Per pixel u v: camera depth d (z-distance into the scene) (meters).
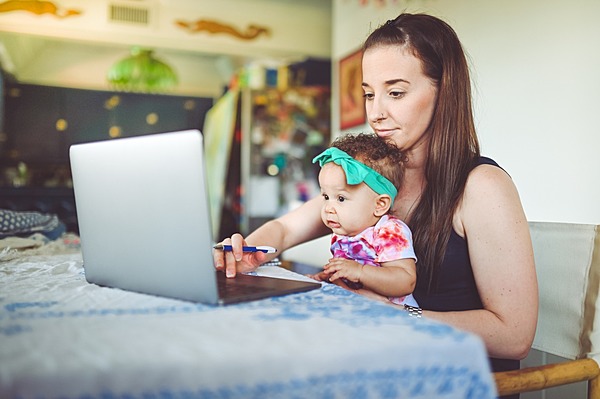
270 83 5.18
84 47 4.98
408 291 1.06
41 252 1.53
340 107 3.89
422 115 1.15
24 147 4.80
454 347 0.53
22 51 4.64
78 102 5.00
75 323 0.61
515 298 0.98
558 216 1.95
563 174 1.93
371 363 0.51
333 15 4.27
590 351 1.08
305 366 0.49
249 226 5.12
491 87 2.32
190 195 0.69
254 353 0.49
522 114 2.14
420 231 1.13
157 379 0.46
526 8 2.12
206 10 4.40
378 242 1.11
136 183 0.75
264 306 0.73
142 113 5.29
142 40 4.26
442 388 0.53
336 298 0.79
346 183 1.13
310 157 5.24
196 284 0.73
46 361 0.46
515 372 0.92
